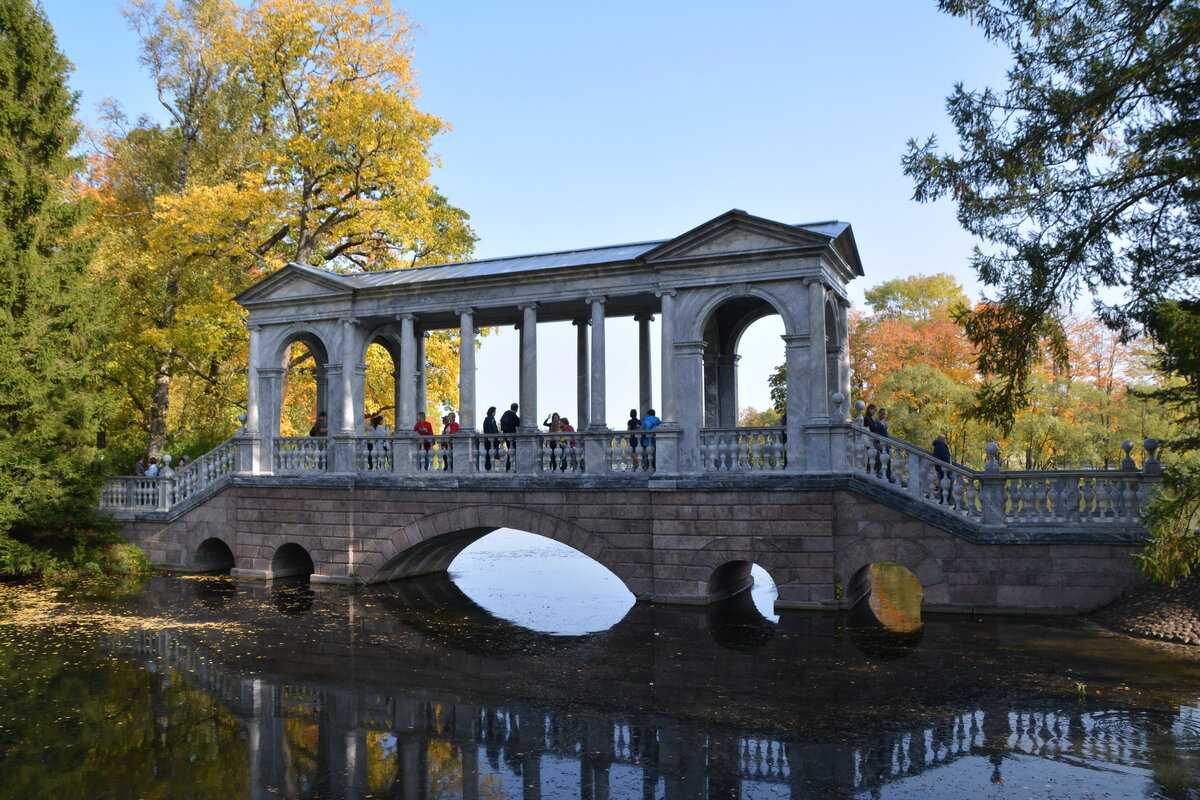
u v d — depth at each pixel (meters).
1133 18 13.24
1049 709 10.38
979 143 14.30
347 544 20.77
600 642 14.75
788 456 16.88
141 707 11.48
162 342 28.36
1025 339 14.72
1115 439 32.31
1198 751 9.00
